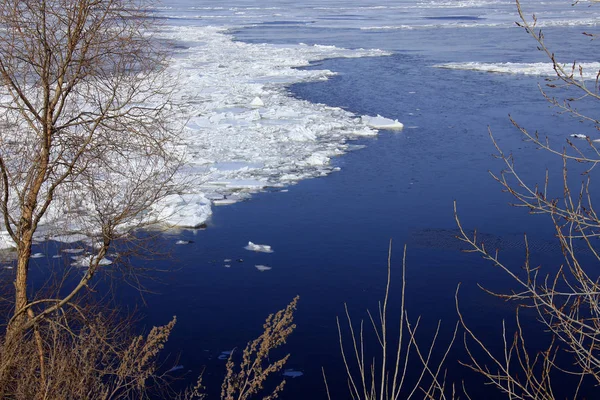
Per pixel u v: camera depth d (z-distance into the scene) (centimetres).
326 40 5200
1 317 758
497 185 1669
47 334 653
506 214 1469
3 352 599
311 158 1916
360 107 2644
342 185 1706
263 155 2002
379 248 1309
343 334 1004
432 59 3969
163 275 1170
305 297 1116
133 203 769
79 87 807
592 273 1154
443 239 1342
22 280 716
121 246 983
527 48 4381
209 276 1184
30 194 727
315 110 2592
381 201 1577
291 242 1344
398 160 1917
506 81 3116
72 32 728
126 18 762
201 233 1384
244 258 1265
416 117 2447
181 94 2822
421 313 1059
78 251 1168
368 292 1131
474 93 2853
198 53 4350
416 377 902
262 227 1425
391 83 3156
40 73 734
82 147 737
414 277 1180
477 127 2259
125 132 807
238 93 2942
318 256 1277
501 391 863
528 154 1920
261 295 1122
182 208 1446
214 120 2419
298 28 6334
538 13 7675
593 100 2611
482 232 1367
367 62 3900
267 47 4672
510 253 1259
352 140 2161
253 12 8769
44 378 592
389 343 981
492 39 5031
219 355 948
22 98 709
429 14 8112
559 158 1872
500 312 1052
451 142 2089
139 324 1007
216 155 1997
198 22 7119
